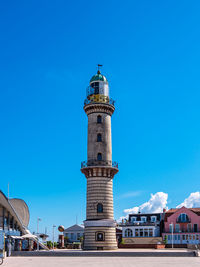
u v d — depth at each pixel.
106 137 63.56
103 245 57.34
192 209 98.12
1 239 49.00
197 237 91.00
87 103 66.00
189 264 30.25
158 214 104.69
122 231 98.69
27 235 60.84
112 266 28.72
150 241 94.81
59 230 79.62
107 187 60.78
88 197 60.56
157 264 30.47
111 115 66.81
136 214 106.31
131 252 44.09
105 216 59.12
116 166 62.84
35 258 42.75
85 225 59.31
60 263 33.47
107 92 67.25
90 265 30.22
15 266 30.31
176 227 94.44
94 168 60.78
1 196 55.69
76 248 82.75
